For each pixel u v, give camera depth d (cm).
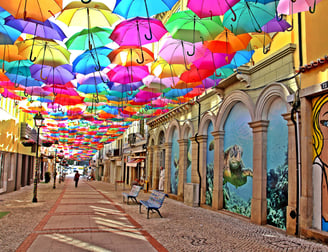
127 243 696
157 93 1203
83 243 687
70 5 584
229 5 487
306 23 814
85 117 1919
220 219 1066
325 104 745
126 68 885
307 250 658
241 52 864
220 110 1285
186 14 617
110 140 3750
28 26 635
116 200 1670
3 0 493
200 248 673
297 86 826
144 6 508
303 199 774
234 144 1206
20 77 1057
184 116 1792
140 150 2928
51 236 752
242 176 1128
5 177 2041
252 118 1036
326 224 724
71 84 1102
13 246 655
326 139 737
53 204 1422
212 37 635
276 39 942
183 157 1758
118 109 1597
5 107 1919
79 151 6581
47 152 4678
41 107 1664
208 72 865
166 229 873
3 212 1135
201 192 1445
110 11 612
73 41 734
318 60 743
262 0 552
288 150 856
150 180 2456
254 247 687
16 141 2278
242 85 1133
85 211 1195
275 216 920
